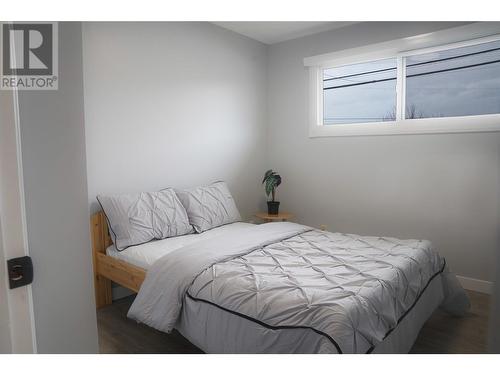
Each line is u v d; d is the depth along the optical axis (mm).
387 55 3463
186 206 3143
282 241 2652
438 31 3111
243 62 4047
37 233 1037
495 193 2965
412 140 3352
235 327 1722
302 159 4148
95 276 2785
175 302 1967
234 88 3965
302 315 1555
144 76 3096
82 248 1156
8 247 887
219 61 3766
